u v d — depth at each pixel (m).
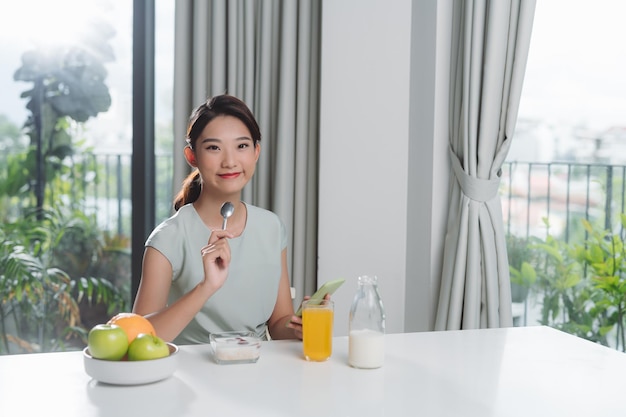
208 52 3.15
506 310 2.90
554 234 3.43
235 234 2.05
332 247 3.13
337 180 3.12
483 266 2.88
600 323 3.41
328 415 1.32
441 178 2.99
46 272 3.70
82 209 3.76
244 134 1.99
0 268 3.63
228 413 1.31
